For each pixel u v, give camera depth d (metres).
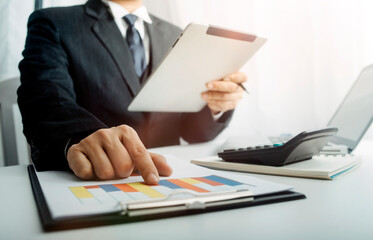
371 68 0.78
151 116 0.98
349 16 1.20
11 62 1.30
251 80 1.37
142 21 1.11
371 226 0.22
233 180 0.34
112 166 0.35
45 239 0.20
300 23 1.29
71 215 0.21
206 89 0.81
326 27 1.25
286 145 0.41
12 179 0.40
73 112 0.52
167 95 0.75
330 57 1.25
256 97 1.37
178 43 0.58
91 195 0.27
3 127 1.01
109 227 0.22
